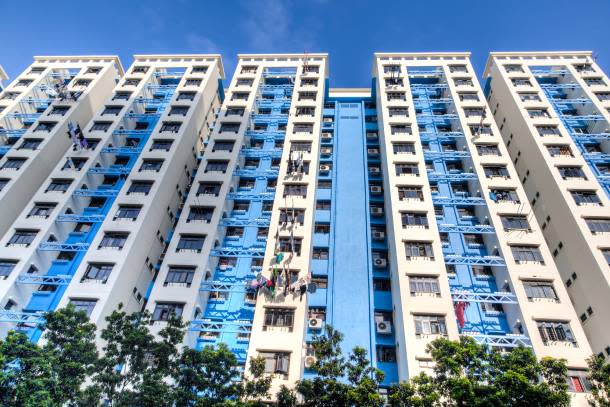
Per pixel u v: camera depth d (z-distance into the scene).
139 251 39.22
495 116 57.12
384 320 37.34
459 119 49.66
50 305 36.56
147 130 51.16
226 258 40.94
